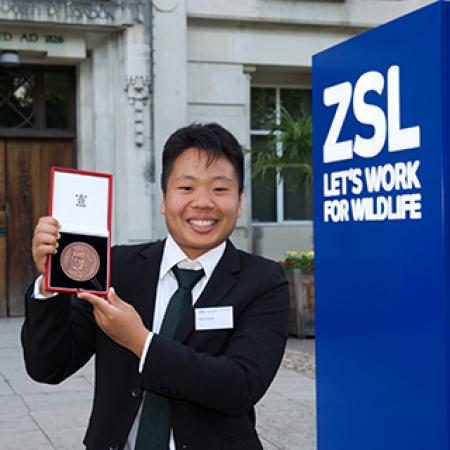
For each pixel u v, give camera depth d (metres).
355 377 2.65
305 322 8.61
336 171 2.76
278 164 8.97
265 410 5.45
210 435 1.91
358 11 10.86
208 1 10.30
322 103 2.87
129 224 9.70
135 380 1.93
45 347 1.88
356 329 2.64
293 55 10.78
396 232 2.41
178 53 10.02
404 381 2.38
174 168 1.96
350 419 2.68
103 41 9.80
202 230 1.95
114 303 1.76
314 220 2.93
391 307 2.44
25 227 10.08
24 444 4.62
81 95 9.98
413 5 11.05
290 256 9.10
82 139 10.01
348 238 2.68
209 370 1.77
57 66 10.09
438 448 2.23
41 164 10.13
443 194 2.20
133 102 9.66
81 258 1.79
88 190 1.83
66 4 9.19
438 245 2.22
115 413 1.94
